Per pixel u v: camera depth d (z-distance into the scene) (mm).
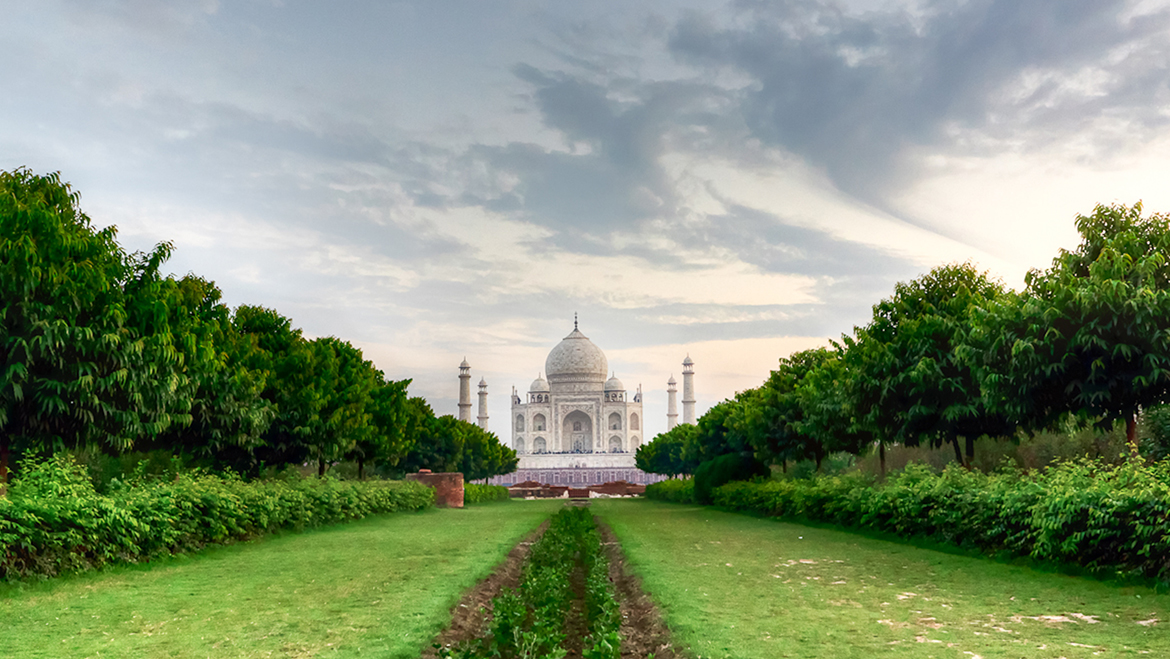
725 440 69312
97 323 22156
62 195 24219
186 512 21938
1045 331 23203
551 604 15195
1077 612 13102
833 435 41438
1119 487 17312
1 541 15039
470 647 11555
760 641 11258
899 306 34469
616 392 187000
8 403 21094
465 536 28297
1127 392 23172
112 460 34156
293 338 41812
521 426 185625
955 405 29781
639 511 49719
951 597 14688
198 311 36000
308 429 38719
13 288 19875
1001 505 20094
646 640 12852
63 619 12875
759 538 26844
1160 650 10508
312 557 21438
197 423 32406
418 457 74375
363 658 10516
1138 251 23125
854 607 13789
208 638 11570
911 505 24875
